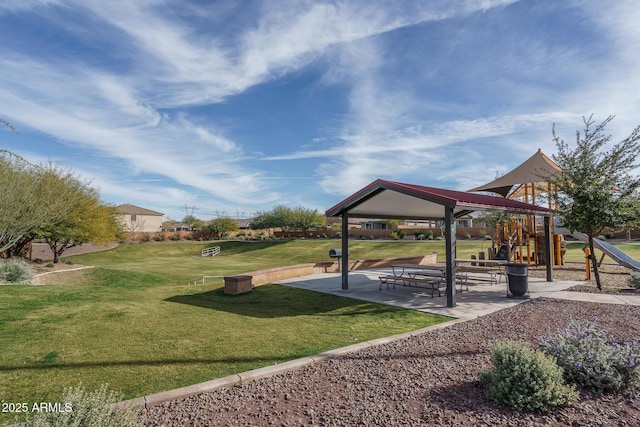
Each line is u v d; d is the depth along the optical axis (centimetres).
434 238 4331
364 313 774
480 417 307
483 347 505
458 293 1020
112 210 3138
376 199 1041
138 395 365
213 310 798
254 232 6750
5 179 1159
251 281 1089
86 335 575
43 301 809
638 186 923
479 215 2211
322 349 514
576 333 411
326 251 4000
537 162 1568
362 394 356
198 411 324
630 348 392
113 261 3606
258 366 446
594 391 354
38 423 242
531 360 344
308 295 1008
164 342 548
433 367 429
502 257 1756
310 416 312
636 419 303
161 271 2372
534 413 314
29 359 467
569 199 1041
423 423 298
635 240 3244
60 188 1686
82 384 393
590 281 1187
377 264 1795
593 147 974
